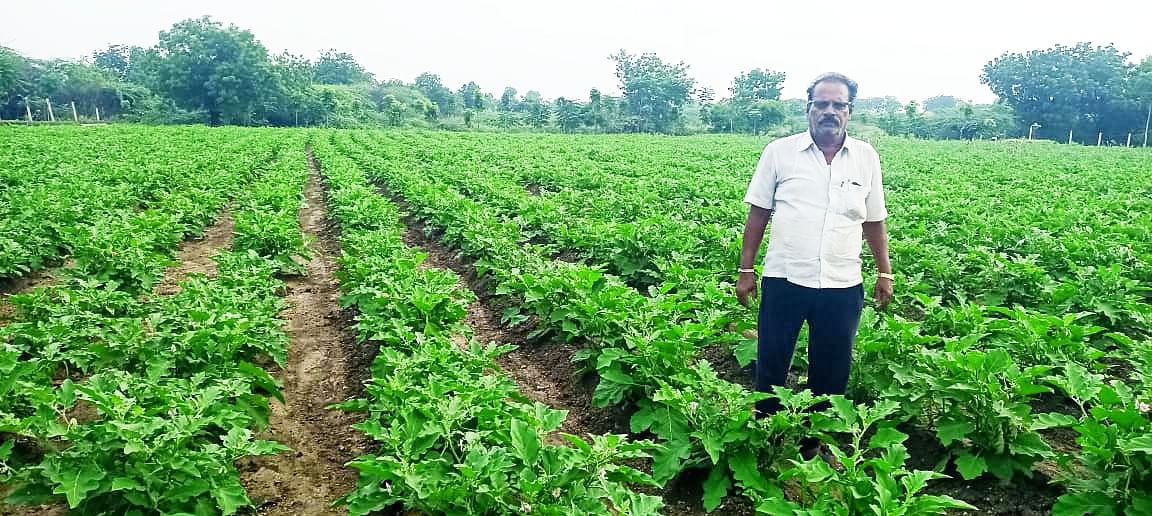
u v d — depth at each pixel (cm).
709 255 1036
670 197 1864
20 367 523
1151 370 543
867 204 527
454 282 833
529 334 815
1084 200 1805
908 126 8450
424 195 1641
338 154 3359
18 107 8081
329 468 561
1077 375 486
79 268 930
